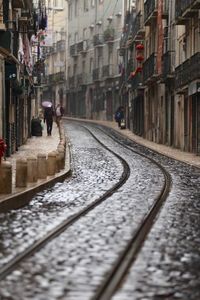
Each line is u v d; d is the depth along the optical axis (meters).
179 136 49.75
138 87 66.88
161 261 11.25
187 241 13.17
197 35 43.72
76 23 106.19
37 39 68.69
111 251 11.95
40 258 11.41
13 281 9.85
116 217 16.19
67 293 9.16
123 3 88.69
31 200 19.89
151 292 9.30
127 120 80.50
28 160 22.73
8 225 15.02
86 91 102.25
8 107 36.53
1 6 33.34
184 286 9.69
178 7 46.59
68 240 13.05
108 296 9.04
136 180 25.92
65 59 111.81
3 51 33.03
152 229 14.52
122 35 84.62
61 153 28.11
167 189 22.81
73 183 24.84
